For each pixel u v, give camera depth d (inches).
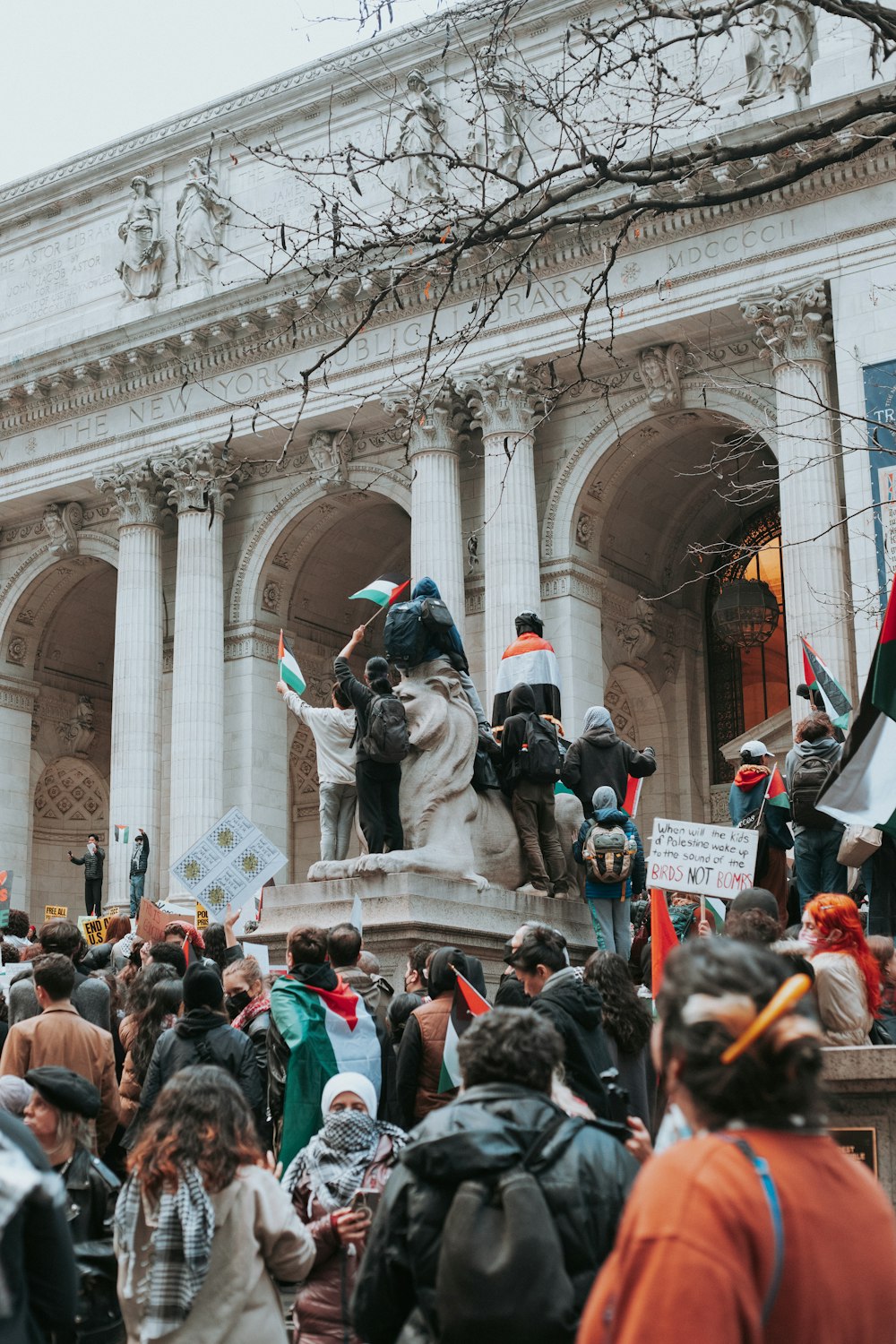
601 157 590.9
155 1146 307.3
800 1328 159.0
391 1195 254.5
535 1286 235.0
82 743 2516.0
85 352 2105.1
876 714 518.0
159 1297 299.4
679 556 2069.4
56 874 2571.4
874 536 1496.1
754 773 770.8
